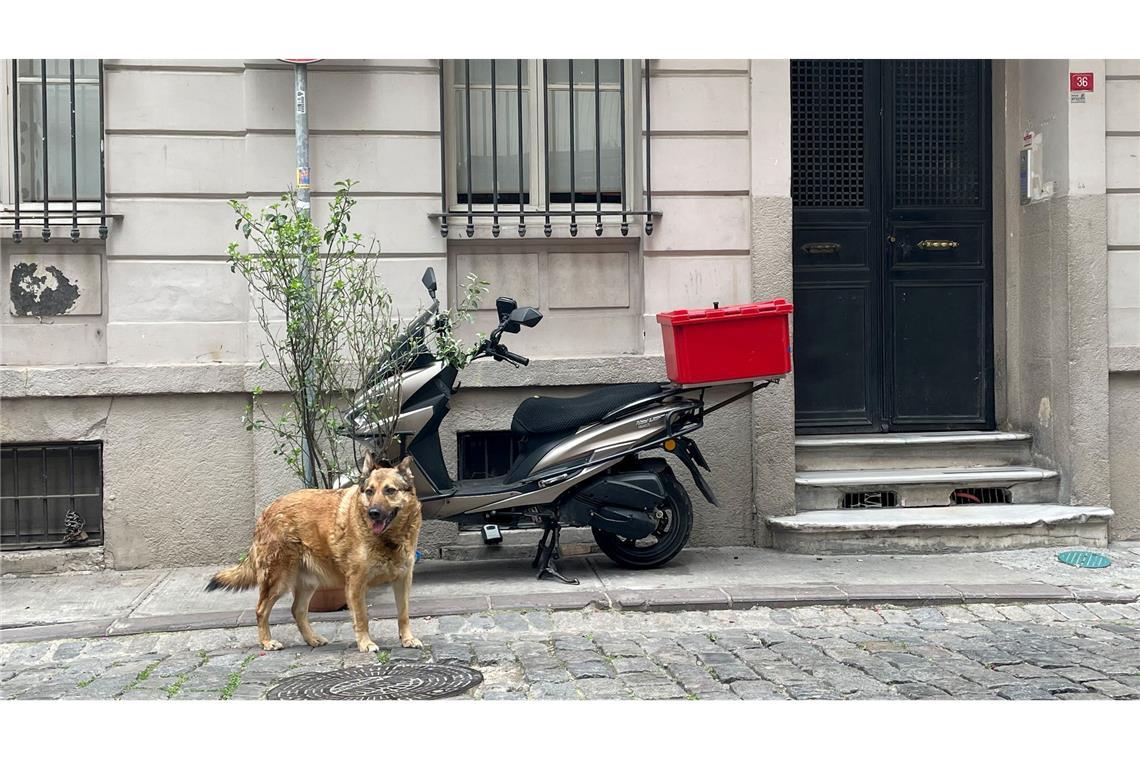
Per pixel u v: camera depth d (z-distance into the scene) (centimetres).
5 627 648
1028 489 859
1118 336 848
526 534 811
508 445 832
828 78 916
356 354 738
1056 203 855
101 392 782
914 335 924
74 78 805
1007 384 928
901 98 922
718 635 617
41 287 793
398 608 600
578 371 817
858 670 546
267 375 786
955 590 684
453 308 827
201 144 795
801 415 912
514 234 824
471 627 636
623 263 841
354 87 802
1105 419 843
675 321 716
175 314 795
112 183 788
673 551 751
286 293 678
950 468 886
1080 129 838
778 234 830
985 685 517
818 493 845
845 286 919
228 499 798
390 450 714
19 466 796
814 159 916
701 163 830
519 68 851
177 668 571
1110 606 667
